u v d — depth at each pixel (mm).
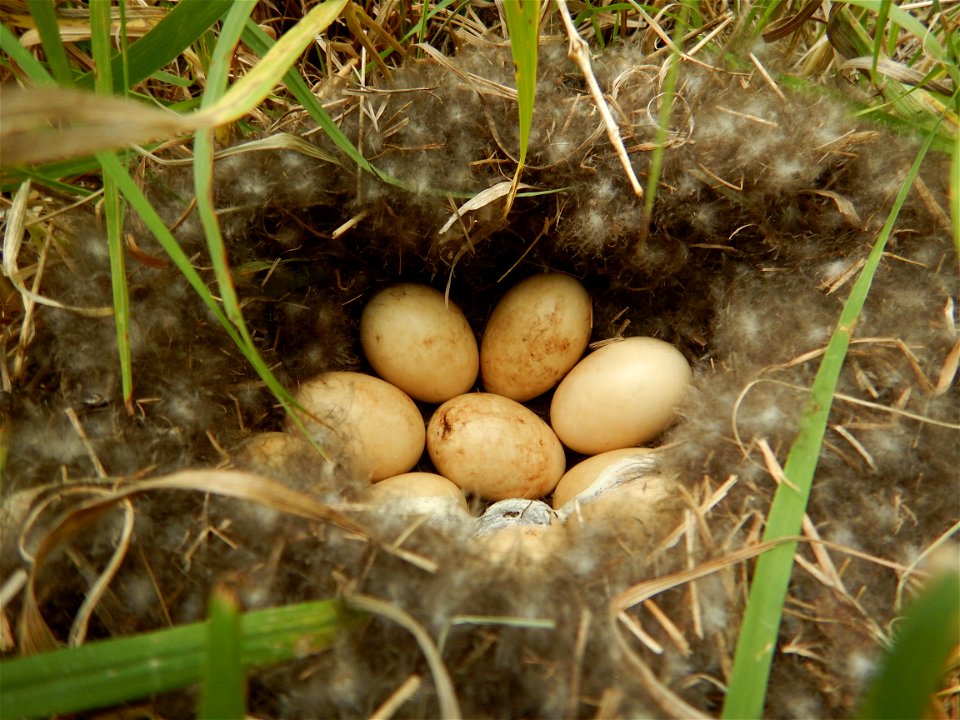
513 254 255
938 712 165
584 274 261
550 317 250
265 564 166
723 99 225
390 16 250
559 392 257
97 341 196
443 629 154
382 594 161
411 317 245
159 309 204
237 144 206
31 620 148
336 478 192
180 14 174
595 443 247
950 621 111
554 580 167
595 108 223
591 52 258
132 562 167
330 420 219
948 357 199
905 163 221
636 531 185
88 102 117
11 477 177
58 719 154
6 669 130
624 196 226
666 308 262
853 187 226
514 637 157
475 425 237
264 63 149
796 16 236
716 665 165
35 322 198
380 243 238
